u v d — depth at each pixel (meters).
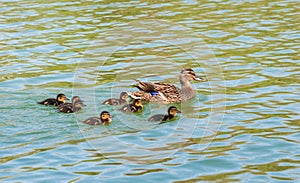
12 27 23.28
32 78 18.56
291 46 20.83
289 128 14.66
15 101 16.67
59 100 16.44
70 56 20.33
